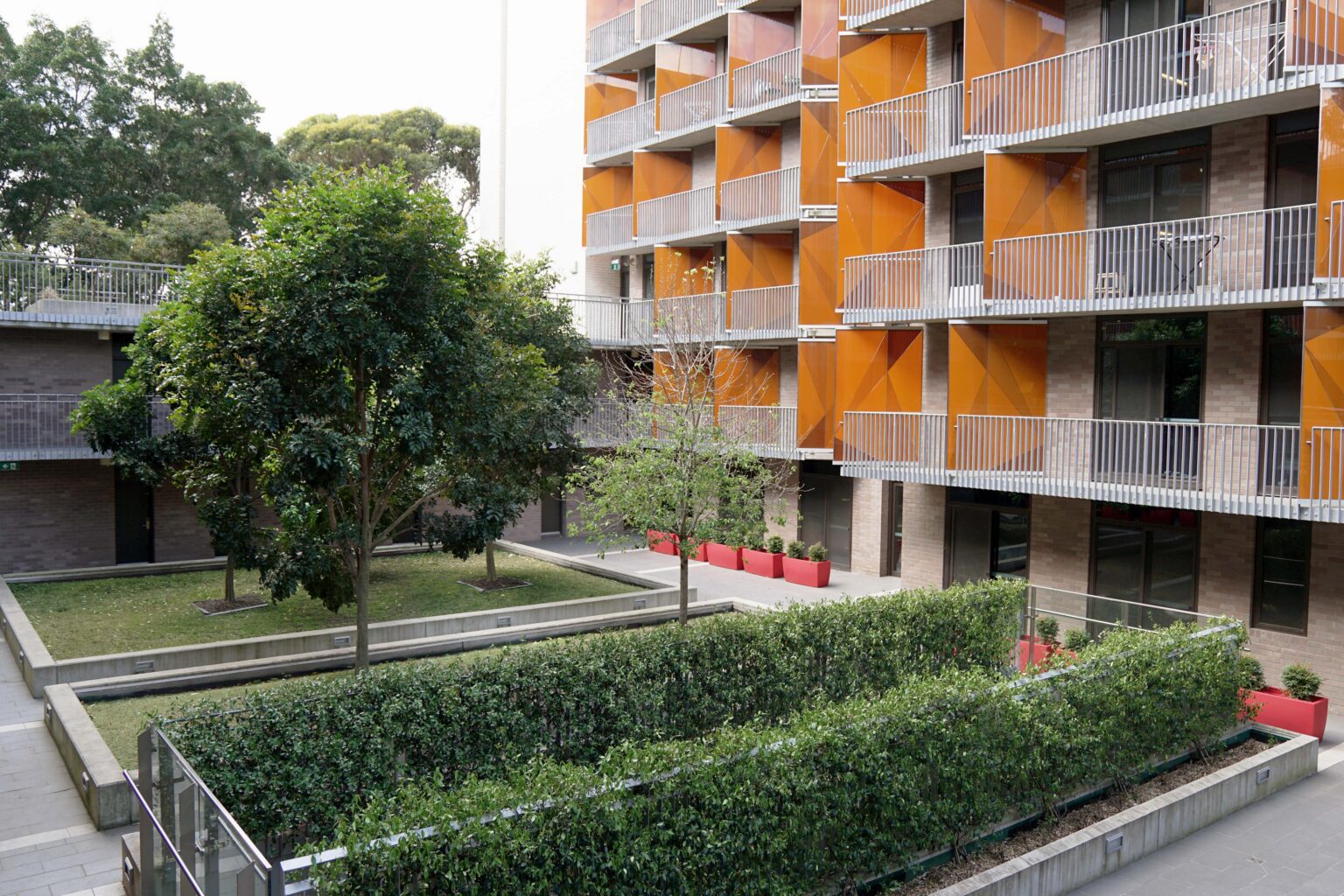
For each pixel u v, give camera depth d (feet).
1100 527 55.01
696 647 34.63
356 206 37.17
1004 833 30.14
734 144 81.10
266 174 127.44
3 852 30.55
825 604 40.16
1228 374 48.26
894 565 77.10
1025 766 30.01
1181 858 30.40
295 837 26.81
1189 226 49.65
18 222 112.78
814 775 25.08
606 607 60.03
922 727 27.45
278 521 80.02
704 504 53.26
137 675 44.60
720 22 83.56
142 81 120.47
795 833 24.56
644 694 32.91
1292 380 46.34
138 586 65.16
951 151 57.47
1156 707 34.50
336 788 27.12
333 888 18.60
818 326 72.79
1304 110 45.55
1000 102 55.06
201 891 21.88
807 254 72.38
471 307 42.06
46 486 73.87
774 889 24.16
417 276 39.24
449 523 49.88
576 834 21.25
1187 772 35.78
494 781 23.06
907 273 62.28
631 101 97.66
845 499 79.56
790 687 36.88
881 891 26.71
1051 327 56.49
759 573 78.18
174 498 78.43
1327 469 41.75
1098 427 53.42
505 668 30.66
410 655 50.85
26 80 111.34
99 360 75.00
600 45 96.94
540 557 78.74
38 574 66.64
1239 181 47.57
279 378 37.73
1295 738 37.83
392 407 39.78
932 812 27.66
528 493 58.75
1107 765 33.06
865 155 63.57
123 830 32.37
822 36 72.79
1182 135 50.06
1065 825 30.96
